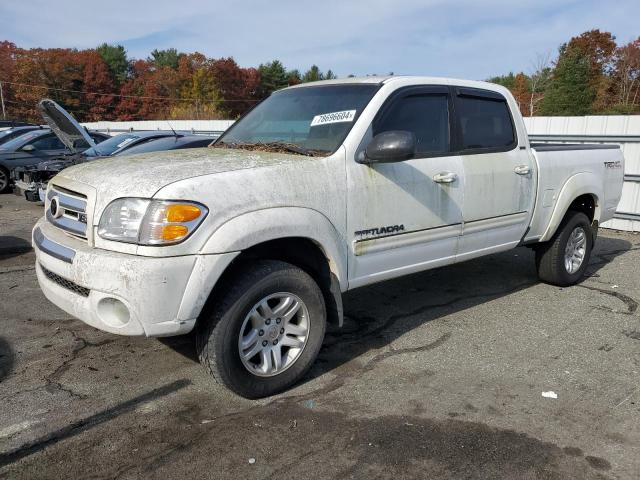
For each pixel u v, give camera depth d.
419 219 4.11
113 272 2.91
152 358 4.03
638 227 9.37
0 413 3.28
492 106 4.84
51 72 72.19
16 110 71.50
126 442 3.01
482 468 2.81
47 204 3.64
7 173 12.66
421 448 2.97
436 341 4.42
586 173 5.71
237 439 3.04
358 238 3.75
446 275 6.30
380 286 5.85
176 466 2.81
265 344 3.44
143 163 3.45
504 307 5.24
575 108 45.75
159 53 96.00
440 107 4.39
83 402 3.42
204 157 3.58
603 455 2.93
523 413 3.34
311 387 3.64
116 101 75.38
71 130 9.49
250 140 4.30
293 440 3.03
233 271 3.31
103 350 4.16
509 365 4.00
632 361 4.09
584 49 50.69
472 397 3.53
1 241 7.68
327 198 3.52
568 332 4.64
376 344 4.34
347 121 3.86
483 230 4.67
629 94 48.31
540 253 5.78
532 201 5.11
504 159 4.78
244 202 3.15
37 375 3.76
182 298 2.98
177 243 2.93
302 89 4.60
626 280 6.23
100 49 85.38
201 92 73.50
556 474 2.77
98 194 3.11
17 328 4.55
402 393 3.57
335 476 2.74
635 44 47.91
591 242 6.03
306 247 3.58
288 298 3.46
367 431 3.12
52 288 3.30
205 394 3.53
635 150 9.51
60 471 2.76
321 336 3.65
